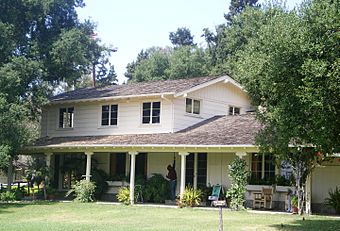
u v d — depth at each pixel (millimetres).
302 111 14633
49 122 34625
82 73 34656
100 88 34750
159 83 31656
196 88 28406
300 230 16250
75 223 18453
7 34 28266
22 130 27703
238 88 31703
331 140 14844
